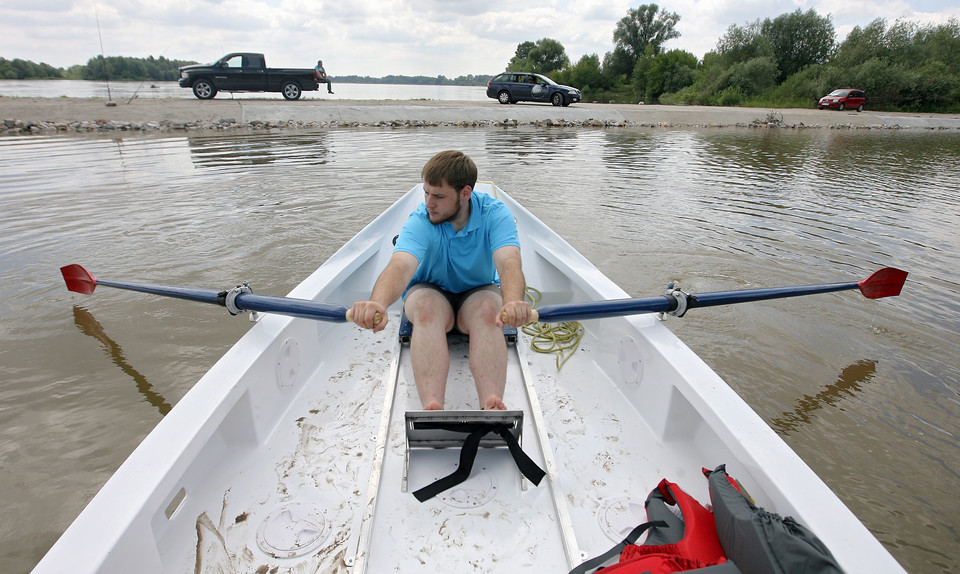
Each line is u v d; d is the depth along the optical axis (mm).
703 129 19750
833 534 1185
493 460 1728
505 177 8422
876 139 17359
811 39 38469
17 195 6215
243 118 15094
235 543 1474
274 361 1912
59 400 2621
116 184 6934
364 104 20234
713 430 1583
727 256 4832
